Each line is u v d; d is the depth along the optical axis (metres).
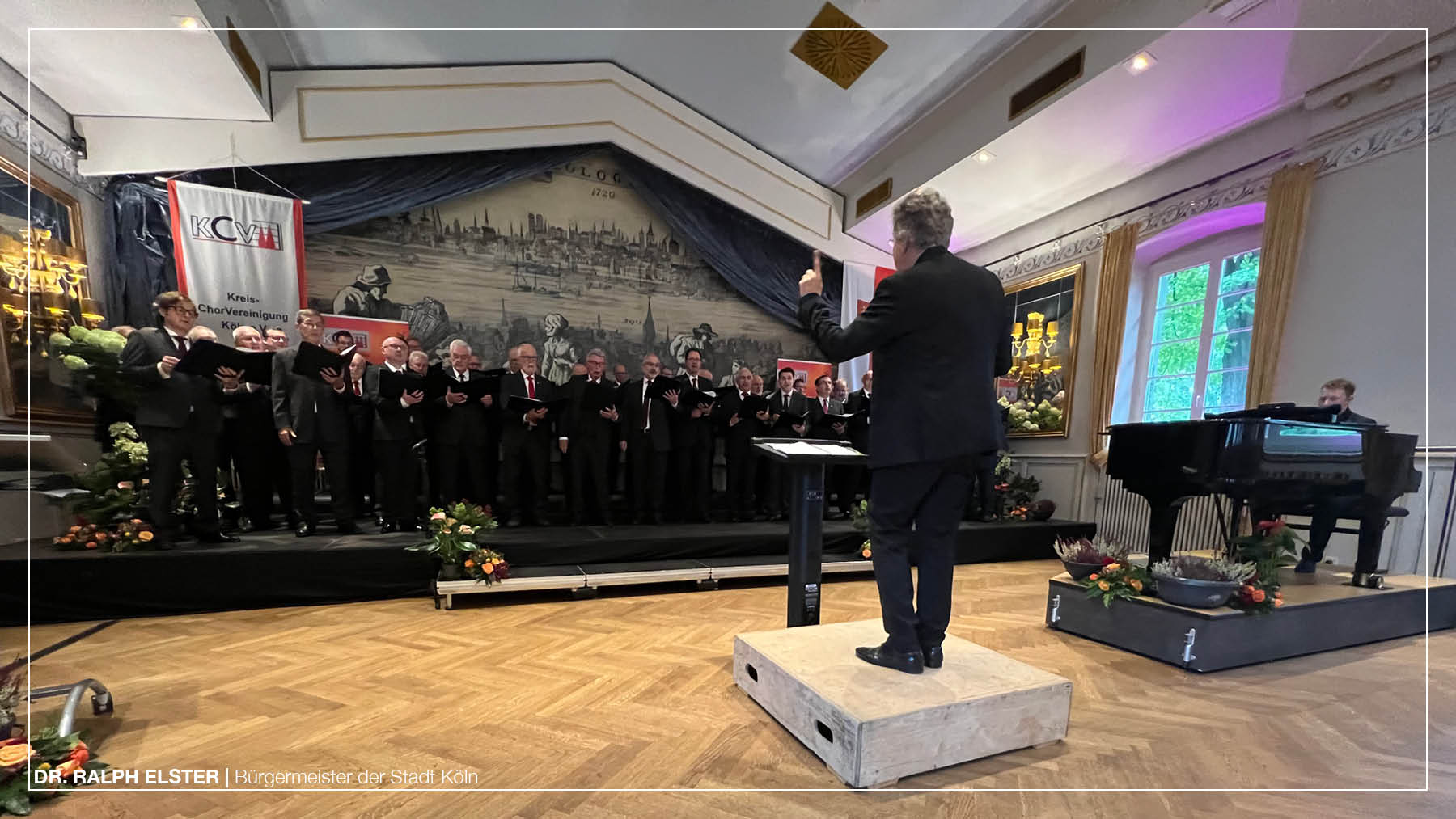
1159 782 1.69
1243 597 2.74
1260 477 2.83
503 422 4.80
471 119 6.02
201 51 4.19
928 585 1.96
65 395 4.06
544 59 6.25
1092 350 6.19
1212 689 2.44
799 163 7.41
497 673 2.42
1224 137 5.04
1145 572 2.99
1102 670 2.65
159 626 3.01
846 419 5.71
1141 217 5.79
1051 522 5.75
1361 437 3.10
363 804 1.51
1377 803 1.60
